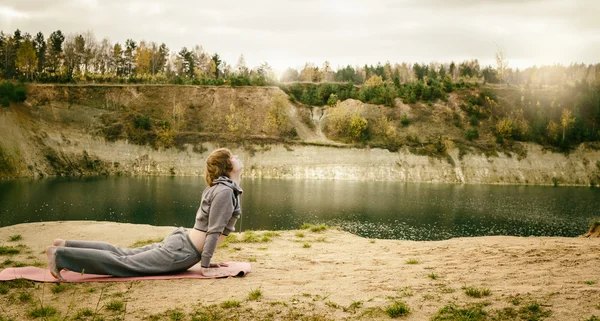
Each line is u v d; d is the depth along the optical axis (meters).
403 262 7.35
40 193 49.28
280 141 84.38
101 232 12.54
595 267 6.21
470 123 96.94
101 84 94.94
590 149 90.75
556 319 4.31
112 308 4.81
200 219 6.11
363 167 80.88
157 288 5.53
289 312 4.68
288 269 6.83
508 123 93.12
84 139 78.12
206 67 140.00
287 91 106.88
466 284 5.62
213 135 84.50
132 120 84.19
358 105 98.88
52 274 5.59
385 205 48.09
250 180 71.81
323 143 84.81
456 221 39.81
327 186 65.50
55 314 4.70
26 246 9.72
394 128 90.06
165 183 62.69
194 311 4.72
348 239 10.84
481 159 85.38
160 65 137.50
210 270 6.12
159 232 12.74
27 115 77.94
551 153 89.56
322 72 145.38
